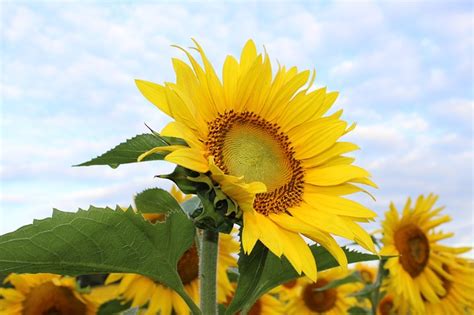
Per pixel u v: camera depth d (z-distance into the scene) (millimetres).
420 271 1192
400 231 1199
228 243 1002
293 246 511
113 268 475
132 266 482
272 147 610
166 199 604
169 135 456
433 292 1176
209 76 551
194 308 515
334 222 525
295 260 486
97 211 442
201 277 536
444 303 1234
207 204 467
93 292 1054
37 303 1014
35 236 423
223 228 488
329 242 500
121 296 993
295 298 1608
